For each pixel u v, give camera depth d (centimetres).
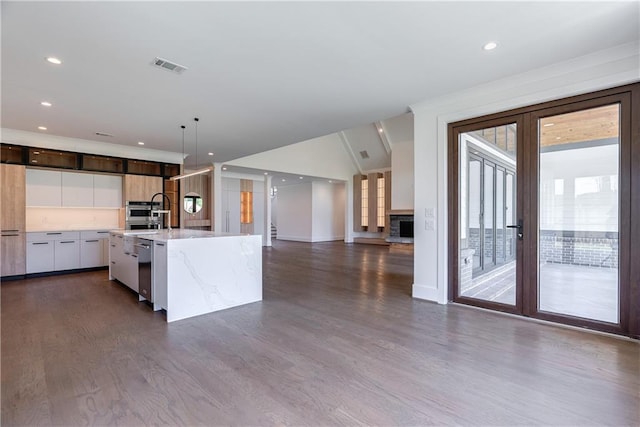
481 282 388
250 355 243
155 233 448
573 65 283
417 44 252
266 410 175
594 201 292
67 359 235
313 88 338
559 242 310
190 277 335
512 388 196
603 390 193
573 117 298
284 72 299
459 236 377
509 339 271
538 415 170
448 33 237
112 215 641
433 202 387
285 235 1374
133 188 624
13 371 217
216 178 812
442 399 185
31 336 278
